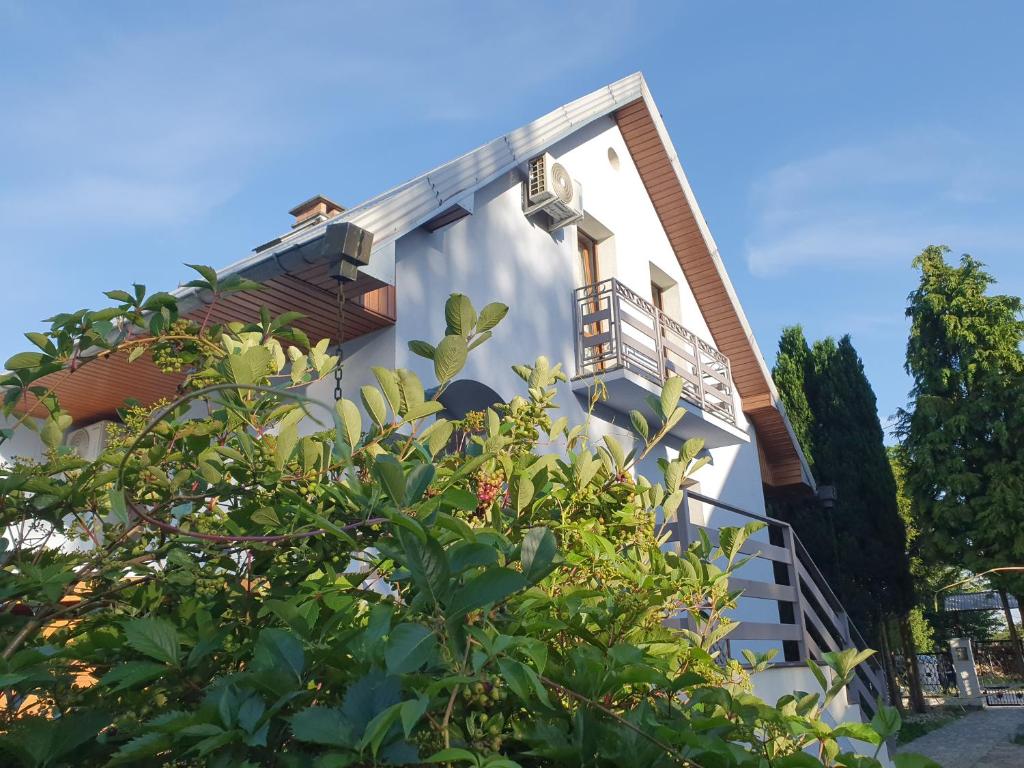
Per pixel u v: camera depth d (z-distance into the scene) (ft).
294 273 16.63
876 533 56.18
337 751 3.86
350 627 5.41
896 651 69.10
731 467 40.06
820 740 6.83
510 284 26.99
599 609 7.13
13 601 6.36
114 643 5.58
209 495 6.48
